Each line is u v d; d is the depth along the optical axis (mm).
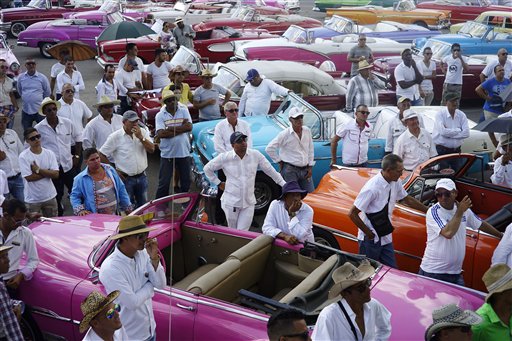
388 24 21406
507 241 5465
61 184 9156
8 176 8617
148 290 4770
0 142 8539
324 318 4086
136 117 8336
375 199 6387
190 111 11766
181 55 14633
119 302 4633
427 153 8805
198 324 4969
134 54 13328
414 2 26812
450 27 22859
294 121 8617
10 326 4953
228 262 5566
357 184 8086
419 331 4715
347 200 7781
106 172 7441
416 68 13109
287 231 6238
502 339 4133
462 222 5984
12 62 16281
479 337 4160
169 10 25031
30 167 7988
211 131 10023
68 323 5570
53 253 6031
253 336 4719
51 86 13641
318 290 4930
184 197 6324
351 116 10766
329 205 7660
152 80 13867
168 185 9516
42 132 8875
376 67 15719
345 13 24578
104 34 14617
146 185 8836
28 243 5719
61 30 21625
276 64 12781
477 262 6457
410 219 7031
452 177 7863
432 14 24391
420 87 13695
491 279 4137
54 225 6738
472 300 5195
